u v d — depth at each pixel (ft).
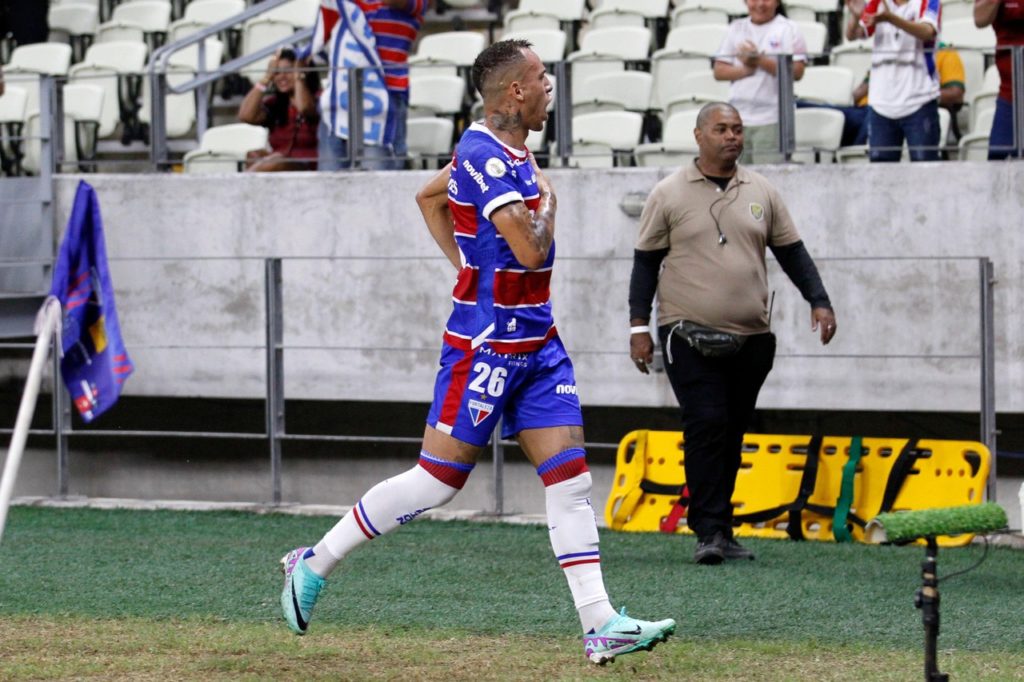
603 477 118.62
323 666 61.87
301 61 130.41
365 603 77.66
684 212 88.48
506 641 67.46
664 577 85.15
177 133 137.28
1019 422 111.24
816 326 90.12
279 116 126.72
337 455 124.47
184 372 123.85
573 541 60.08
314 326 121.08
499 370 59.47
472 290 59.67
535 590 81.61
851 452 102.06
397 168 121.90
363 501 61.21
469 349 59.72
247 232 122.83
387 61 124.06
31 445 130.21
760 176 90.12
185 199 124.16
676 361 89.40
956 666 61.72
